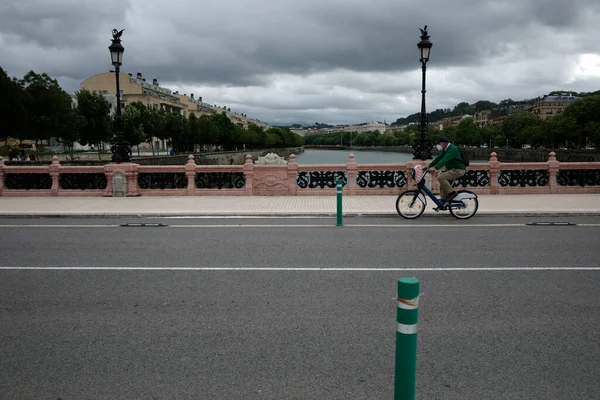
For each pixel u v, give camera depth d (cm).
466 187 1750
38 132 4866
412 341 274
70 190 1797
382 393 375
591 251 859
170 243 953
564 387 384
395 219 1272
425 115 1739
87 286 655
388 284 657
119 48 1812
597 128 7875
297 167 1758
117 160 1795
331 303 580
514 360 429
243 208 1434
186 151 9319
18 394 379
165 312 553
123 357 440
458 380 395
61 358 439
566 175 1766
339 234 1045
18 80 4959
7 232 1097
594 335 482
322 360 431
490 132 14188
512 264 764
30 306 576
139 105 7225
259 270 735
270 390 380
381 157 14775
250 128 14525
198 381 396
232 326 510
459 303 576
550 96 16225
